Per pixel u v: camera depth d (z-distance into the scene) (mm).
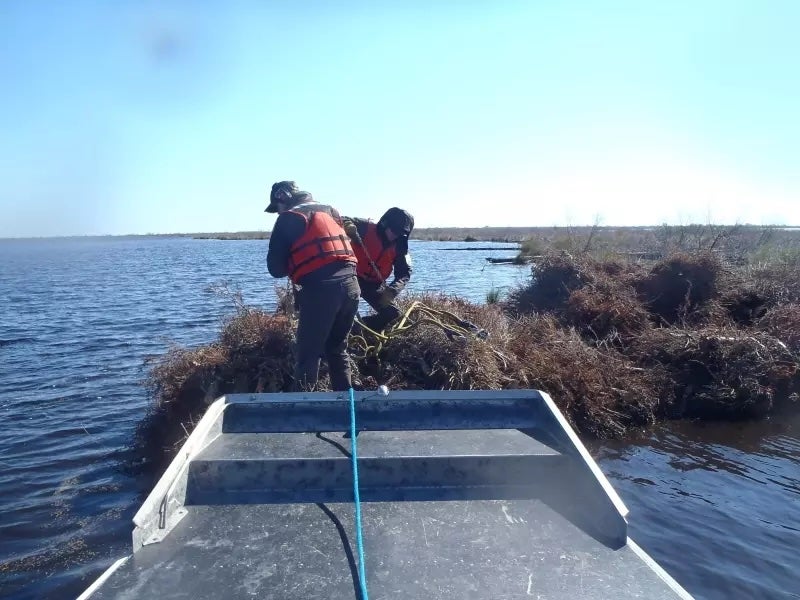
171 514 2533
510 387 6660
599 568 2207
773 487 5840
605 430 7277
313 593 2055
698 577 4336
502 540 2393
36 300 23719
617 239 21375
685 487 5820
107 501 5816
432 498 2721
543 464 2840
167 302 22047
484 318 7875
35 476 6438
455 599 2027
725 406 8102
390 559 2254
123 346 13586
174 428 6605
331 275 4762
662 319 10383
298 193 5145
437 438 3117
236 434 3217
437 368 6277
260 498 2721
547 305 11383
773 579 4324
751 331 9281
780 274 11719
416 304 6840
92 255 87000
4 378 10742
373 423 3357
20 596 4336
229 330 6926
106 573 2158
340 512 2600
